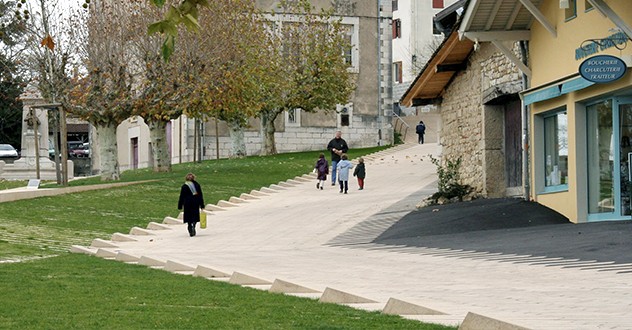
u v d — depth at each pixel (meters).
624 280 15.28
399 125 83.56
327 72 63.53
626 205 23.83
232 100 50.31
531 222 26.06
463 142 34.00
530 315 12.14
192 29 10.10
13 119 82.69
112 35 47.41
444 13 36.97
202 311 13.45
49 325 11.95
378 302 14.30
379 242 26.19
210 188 44.06
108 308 13.73
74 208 35.88
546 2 26.69
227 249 26.55
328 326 11.88
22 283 16.95
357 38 74.81
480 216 27.42
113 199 38.94
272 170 52.19
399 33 101.00
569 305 13.02
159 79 47.78
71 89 47.28
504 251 20.84
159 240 29.25
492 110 31.80
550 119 27.64
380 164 55.31
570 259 18.47
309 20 64.69
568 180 25.95
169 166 52.16
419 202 34.81
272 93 63.41
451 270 18.53
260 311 13.41
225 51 50.75
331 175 48.75
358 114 74.75
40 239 27.66
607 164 24.69
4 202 36.16
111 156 48.19
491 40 27.83
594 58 21.95
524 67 27.97
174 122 72.88
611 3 23.41
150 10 47.75
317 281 17.64
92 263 21.52
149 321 12.38
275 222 33.19
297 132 73.25
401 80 100.31
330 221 32.28
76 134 109.50
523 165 28.80
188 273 19.58
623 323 11.25
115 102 47.25
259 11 63.25
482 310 12.82
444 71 33.72
